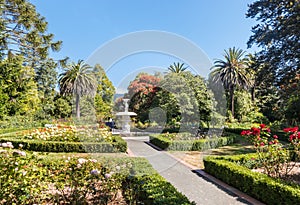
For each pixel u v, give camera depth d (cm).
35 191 256
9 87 1324
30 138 712
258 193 348
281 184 319
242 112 1747
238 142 974
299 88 962
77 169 293
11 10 1250
